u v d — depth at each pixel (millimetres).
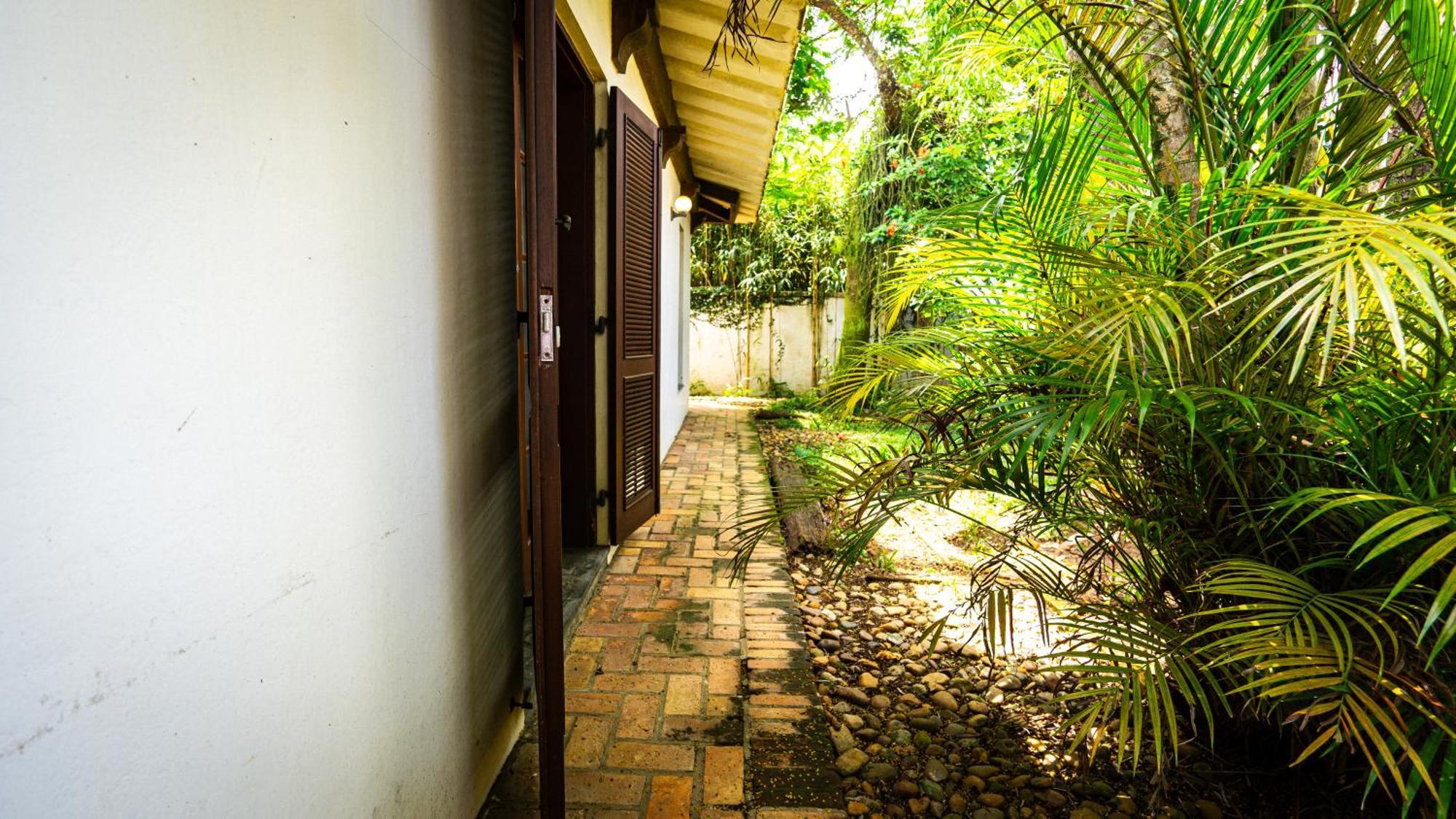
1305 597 1295
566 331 3340
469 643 1570
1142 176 1983
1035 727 2119
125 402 644
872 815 1722
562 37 2695
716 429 7910
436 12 1391
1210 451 1641
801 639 2607
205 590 745
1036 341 1773
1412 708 1238
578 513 3395
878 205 8781
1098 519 1838
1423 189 1664
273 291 862
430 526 1356
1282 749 1839
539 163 1466
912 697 2281
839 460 5555
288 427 890
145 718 667
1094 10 1752
